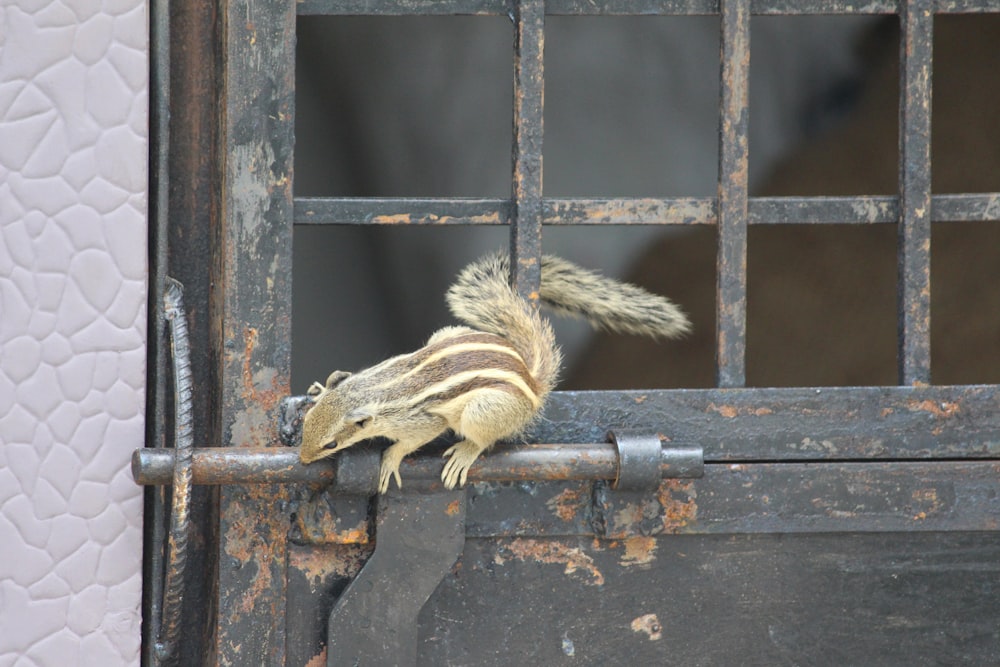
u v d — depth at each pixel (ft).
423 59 21.61
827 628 11.97
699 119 22.77
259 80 11.82
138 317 11.79
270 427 11.84
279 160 11.83
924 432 11.94
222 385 11.84
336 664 11.84
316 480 11.76
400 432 11.76
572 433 11.91
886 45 21.70
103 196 11.77
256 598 11.85
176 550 11.71
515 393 11.77
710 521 11.91
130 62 11.76
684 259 23.04
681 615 11.94
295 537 11.85
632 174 22.89
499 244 22.24
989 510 11.95
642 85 22.70
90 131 11.76
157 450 11.72
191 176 11.88
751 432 11.93
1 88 11.75
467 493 11.88
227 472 11.73
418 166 22.07
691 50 22.53
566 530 11.90
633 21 22.36
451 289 11.94
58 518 11.79
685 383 22.61
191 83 11.87
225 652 11.84
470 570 11.91
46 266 11.76
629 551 11.93
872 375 20.89
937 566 11.98
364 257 20.80
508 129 22.24
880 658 11.98
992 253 19.76
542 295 12.11
